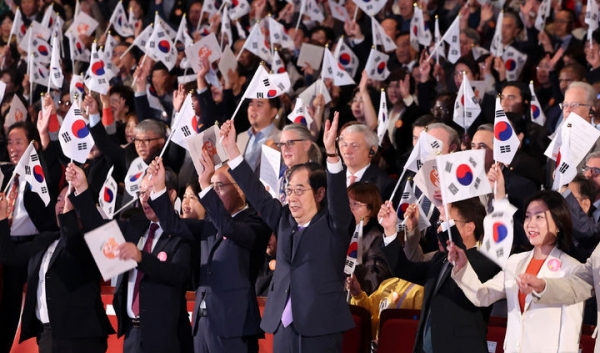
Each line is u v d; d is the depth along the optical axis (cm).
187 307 1503
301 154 1562
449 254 1203
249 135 1894
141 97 2038
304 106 1873
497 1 2522
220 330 1360
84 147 1568
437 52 2223
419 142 1527
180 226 1380
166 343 1373
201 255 1404
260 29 2242
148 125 1828
